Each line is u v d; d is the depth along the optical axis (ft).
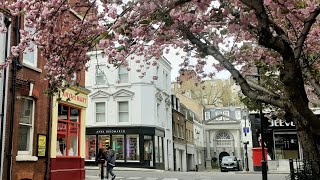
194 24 22.80
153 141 103.86
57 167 51.31
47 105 49.93
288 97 17.25
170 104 125.18
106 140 105.29
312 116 16.94
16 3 22.74
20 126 44.88
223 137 187.42
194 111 182.19
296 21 26.48
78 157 57.57
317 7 18.86
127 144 104.17
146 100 104.99
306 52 31.83
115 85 107.04
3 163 40.11
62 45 24.41
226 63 21.36
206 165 182.70
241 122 166.71
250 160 115.34
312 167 23.90
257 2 16.37
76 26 24.35
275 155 93.97
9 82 42.09
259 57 33.76
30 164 44.98
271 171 83.82
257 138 96.53
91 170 90.84
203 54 24.21
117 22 20.57
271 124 96.02
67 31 24.61
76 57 25.25
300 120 18.48
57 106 52.44
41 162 47.78
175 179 61.62
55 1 21.63
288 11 18.75
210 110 206.59
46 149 48.75
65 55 24.86
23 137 45.39
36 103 47.19
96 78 108.68
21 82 43.83
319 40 30.17
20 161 43.19
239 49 34.06
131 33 21.18
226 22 25.22
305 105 16.84
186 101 182.19
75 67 25.59
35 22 22.11
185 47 27.73
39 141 47.11
